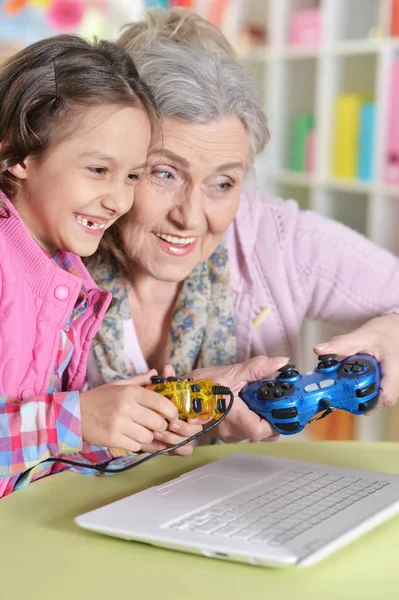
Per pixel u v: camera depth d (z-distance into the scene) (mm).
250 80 1332
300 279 1567
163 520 943
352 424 2998
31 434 1069
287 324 1564
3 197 1159
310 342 3256
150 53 1261
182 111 1224
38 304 1182
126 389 1071
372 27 3193
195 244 1347
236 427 1232
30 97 1123
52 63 1132
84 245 1167
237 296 1525
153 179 1271
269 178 3373
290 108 3445
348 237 1574
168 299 1486
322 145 3178
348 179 3100
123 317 1442
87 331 1273
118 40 1400
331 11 3117
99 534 965
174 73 1232
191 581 847
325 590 827
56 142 1113
